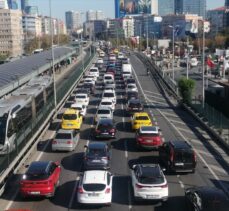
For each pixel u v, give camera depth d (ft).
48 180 75.20
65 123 132.26
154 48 536.01
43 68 224.53
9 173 87.30
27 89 148.77
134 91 198.59
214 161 101.35
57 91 173.68
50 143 118.32
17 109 112.88
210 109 138.62
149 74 305.94
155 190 72.90
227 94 161.79
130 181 86.69
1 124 98.43
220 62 328.08
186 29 520.83
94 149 93.40
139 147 109.70
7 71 178.19
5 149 93.25
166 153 93.76
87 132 132.46
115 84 256.11
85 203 71.61
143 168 77.10
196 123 146.30
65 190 81.76
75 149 111.96
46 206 74.08
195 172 92.58
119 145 116.26
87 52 534.78
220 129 123.65
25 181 75.00
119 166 96.94
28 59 263.90
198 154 107.24
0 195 78.43
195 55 469.57
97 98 204.13
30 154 105.91
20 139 98.43
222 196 65.31
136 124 131.34
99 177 73.72
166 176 89.81
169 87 228.22
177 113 166.30
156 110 172.86
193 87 175.22
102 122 124.67
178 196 78.18
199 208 64.28
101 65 362.33
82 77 275.59
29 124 110.32
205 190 67.36
